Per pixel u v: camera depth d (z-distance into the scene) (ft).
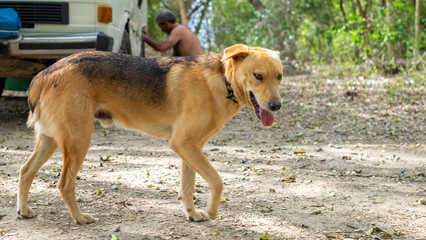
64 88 11.22
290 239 10.90
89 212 12.52
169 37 29.60
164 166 17.94
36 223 11.56
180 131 11.54
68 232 11.03
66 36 21.52
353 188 15.33
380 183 15.99
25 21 21.84
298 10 60.80
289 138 24.81
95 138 23.57
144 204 13.34
